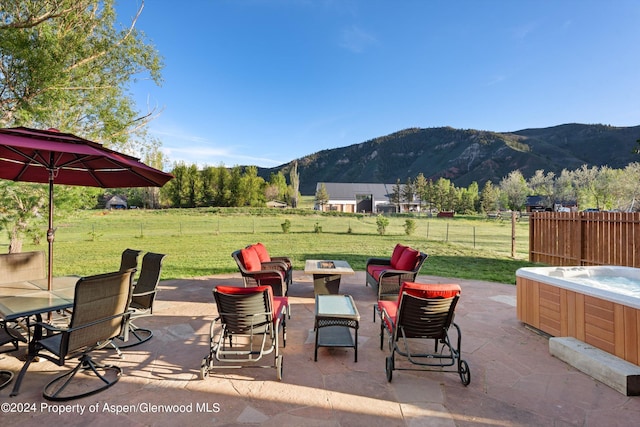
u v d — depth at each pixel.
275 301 3.97
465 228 24.94
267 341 4.09
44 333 4.23
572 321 3.76
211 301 5.87
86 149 3.16
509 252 12.72
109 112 7.11
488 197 51.50
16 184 6.24
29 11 5.55
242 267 5.62
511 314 5.16
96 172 4.74
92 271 9.15
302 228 23.34
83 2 6.05
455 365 3.42
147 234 19.52
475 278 7.94
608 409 2.58
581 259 7.92
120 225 24.42
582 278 5.04
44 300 3.25
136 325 4.57
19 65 5.52
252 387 2.92
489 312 5.25
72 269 9.43
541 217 9.19
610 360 3.08
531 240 9.55
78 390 2.85
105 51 6.57
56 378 2.94
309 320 4.94
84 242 16.00
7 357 3.56
